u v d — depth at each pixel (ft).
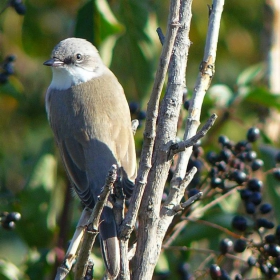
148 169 23.62
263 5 50.08
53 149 40.32
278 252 31.22
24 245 44.91
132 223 23.65
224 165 33.42
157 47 43.57
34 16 48.21
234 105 41.91
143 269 24.30
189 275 38.78
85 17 40.11
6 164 48.47
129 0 42.01
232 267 37.55
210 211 38.70
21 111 50.52
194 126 26.40
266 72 47.67
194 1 50.72
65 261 25.85
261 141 42.47
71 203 40.55
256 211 33.81
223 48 52.80
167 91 25.71
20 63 51.72
